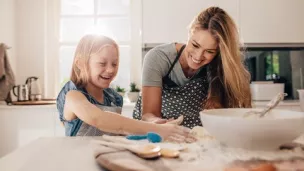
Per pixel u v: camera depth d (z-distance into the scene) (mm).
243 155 511
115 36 2523
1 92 2109
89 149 592
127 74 2523
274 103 629
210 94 1105
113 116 758
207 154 519
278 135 521
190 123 1126
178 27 2225
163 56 1085
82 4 2516
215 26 921
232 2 2230
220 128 554
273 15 2238
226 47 941
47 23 2488
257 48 2344
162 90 1148
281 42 2252
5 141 2076
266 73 2373
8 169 461
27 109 2068
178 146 573
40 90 2318
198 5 2217
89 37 1020
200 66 1004
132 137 643
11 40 2348
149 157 469
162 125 737
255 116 656
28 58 2443
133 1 2496
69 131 957
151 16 2232
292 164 444
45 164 483
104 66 990
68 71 2523
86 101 854
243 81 1053
